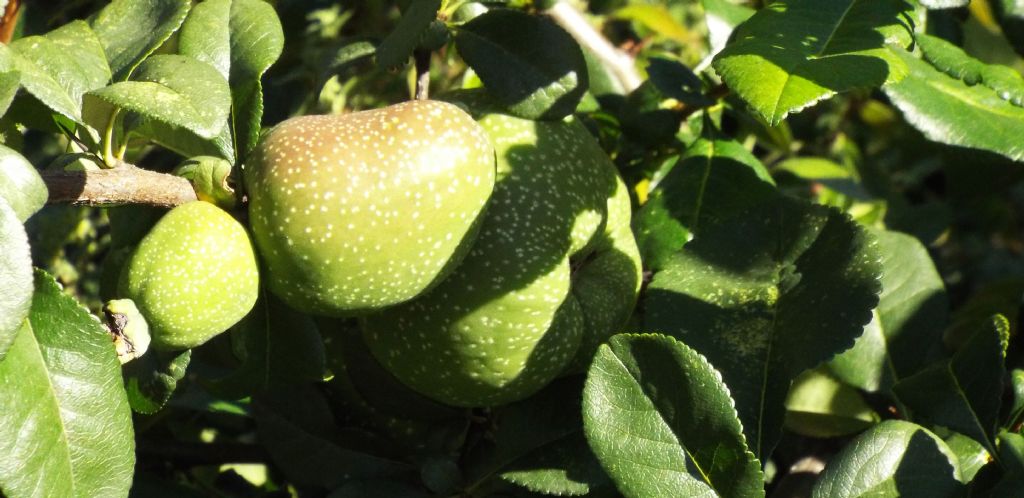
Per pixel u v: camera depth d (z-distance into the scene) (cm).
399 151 31
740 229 37
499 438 36
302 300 32
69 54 32
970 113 37
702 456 32
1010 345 44
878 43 33
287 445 39
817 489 34
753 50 33
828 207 36
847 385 40
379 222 31
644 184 43
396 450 39
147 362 33
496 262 34
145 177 31
